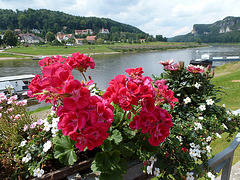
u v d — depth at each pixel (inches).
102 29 7106.3
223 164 80.6
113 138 48.1
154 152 55.8
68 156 48.0
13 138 56.9
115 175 46.8
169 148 61.9
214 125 77.0
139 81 49.9
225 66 1038.4
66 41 5017.2
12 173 50.1
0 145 57.7
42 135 57.2
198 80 91.1
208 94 93.4
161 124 46.6
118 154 47.7
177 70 91.3
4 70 1278.3
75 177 48.8
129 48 3786.9
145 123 46.9
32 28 6373.0
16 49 3316.9
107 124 40.9
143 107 46.4
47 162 53.0
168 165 61.7
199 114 80.1
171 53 2979.8
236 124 82.8
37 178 46.7
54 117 63.7
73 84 37.8
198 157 68.1
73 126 39.4
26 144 56.2
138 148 56.5
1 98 72.3
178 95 87.1
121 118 57.4
